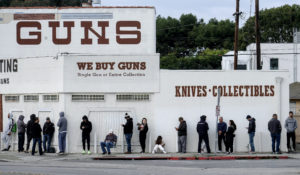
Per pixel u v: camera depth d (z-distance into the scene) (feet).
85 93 87.30
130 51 112.37
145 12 112.68
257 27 111.24
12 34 112.98
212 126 87.51
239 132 87.56
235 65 118.42
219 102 83.71
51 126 85.76
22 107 92.02
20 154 83.87
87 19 112.57
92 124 87.20
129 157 78.28
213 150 87.20
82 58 87.20
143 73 87.45
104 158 78.18
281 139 87.86
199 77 87.71
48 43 112.57
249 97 87.92
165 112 87.45
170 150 86.99
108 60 87.35
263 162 71.67
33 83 90.22
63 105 86.79
